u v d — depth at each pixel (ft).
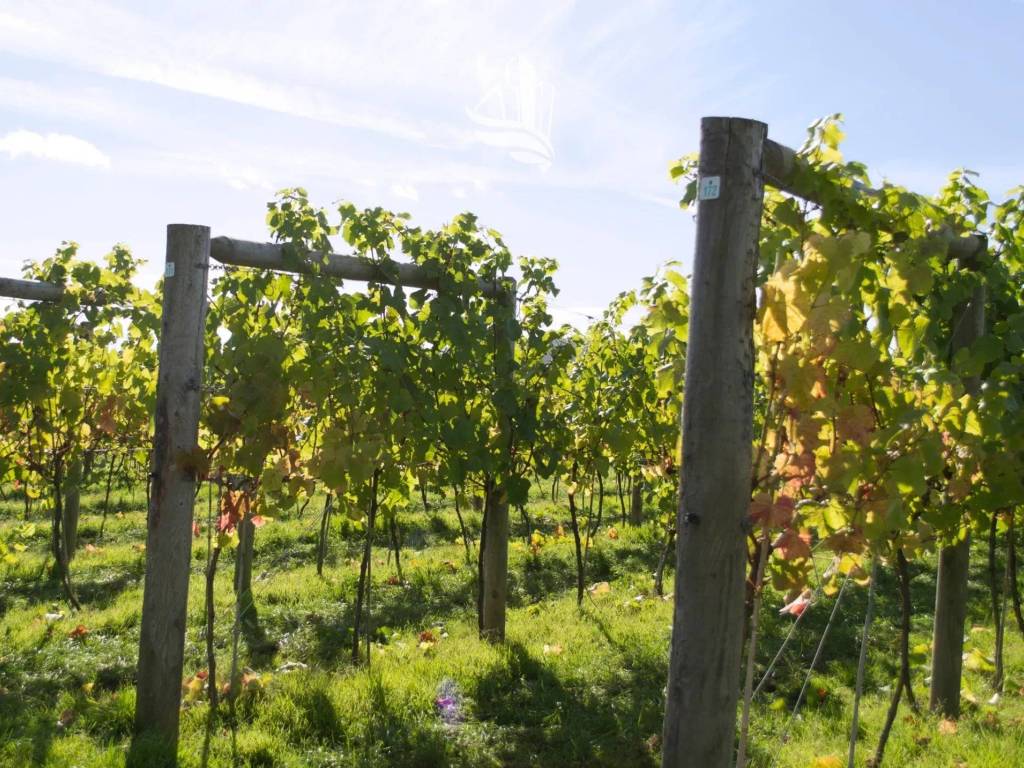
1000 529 14.48
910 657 11.26
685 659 7.91
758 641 18.11
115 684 15.89
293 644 18.61
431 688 15.24
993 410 10.70
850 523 9.09
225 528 14.49
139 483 39.24
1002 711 14.07
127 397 24.66
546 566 27.07
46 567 25.94
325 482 14.60
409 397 15.98
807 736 13.15
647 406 22.81
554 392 24.88
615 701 14.93
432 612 21.77
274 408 13.57
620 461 25.50
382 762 12.35
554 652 17.47
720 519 7.80
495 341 18.67
